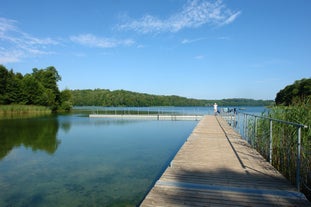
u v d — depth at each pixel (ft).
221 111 74.84
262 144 22.18
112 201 15.57
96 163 24.61
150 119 80.79
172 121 73.67
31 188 17.85
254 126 25.68
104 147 32.86
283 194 11.11
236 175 13.88
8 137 41.68
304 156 14.82
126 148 32.24
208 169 15.10
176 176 13.70
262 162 16.84
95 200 15.74
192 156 18.69
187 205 10.09
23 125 61.26
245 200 10.52
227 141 25.40
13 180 19.58
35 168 22.89
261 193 11.24
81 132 48.34
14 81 130.21
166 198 10.73
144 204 10.18
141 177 20.22
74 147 32.91
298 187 11.51
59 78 167.32
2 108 109.70
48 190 17.46
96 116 90.17
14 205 15.12
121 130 51.37
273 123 20.44
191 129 53.31
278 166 18.08
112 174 21.03
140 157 27.17
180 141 37.70
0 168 22.90
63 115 106.63
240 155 18.98
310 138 16.20
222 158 18.02
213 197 10.82
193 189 11.75
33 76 149.89
